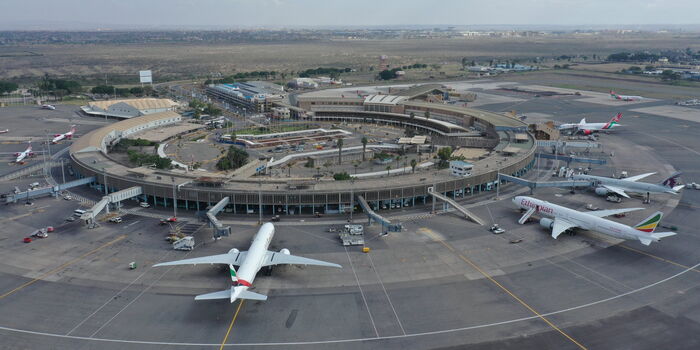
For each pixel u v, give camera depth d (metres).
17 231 124.31
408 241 119.50
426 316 86.56
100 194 155.88
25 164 195.38
